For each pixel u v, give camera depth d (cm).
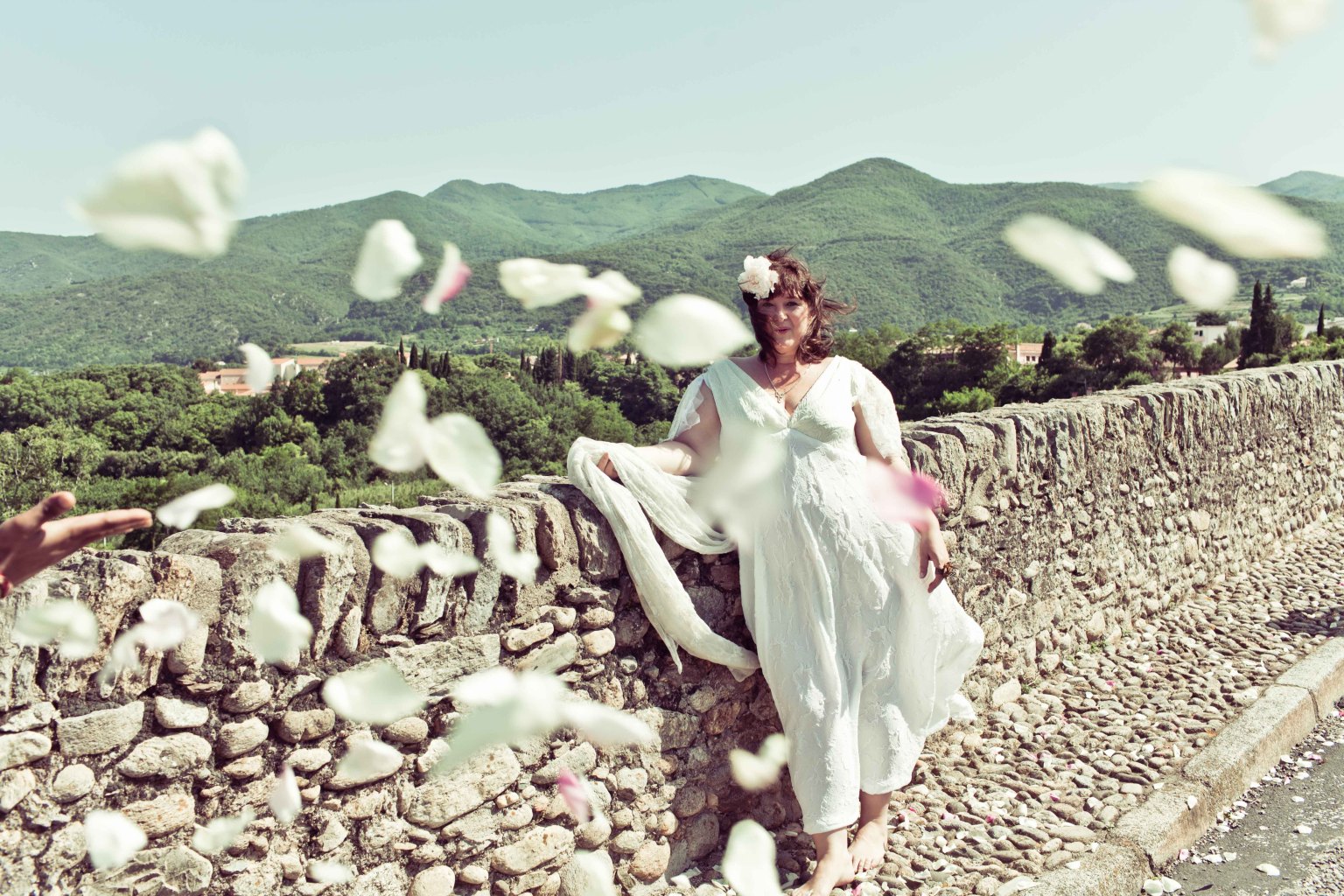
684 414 363
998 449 508
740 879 151
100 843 180
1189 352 4703
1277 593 716
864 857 345
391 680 140
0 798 209
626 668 343
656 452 349
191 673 240
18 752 211
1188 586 702
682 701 359
